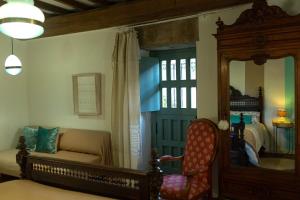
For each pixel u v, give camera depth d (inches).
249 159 118.2
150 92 174.2
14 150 190.2
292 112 110.0
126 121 158.7
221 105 121.4
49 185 105.0
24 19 73.8
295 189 107.7
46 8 157.6
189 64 172.6
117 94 162.7
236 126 120.3
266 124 115.1
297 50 104.3
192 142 128.1
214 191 135.4
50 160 104.1
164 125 183.3
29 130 189.6
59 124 195.3
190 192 110.8
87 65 180.2
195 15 140.9
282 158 112.3
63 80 191.2
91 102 177.9
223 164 122.3
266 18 108.7
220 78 121.0
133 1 143.7
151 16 144.4
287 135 111.3
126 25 160.2
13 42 201.2
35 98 205.9
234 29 115.7
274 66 112.2
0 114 195.2
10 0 74.9
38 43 201.3
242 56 115.4
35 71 204.7
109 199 88.1
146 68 170.6
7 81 198.7
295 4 117.5
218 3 125.0
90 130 177.8
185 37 145.7
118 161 163.9
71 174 100.0
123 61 158.7
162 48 174.4
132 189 86.7
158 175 83.3
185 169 127.0
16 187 100.2
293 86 109.2
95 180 94.4
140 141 159.9
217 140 122.3
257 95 116.3
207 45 138.1
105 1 151.4
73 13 165.0
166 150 183.0
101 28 168.4
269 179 112.7
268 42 109.3
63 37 189.2
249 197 116.9
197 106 142.0
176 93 178.2
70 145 174.7
